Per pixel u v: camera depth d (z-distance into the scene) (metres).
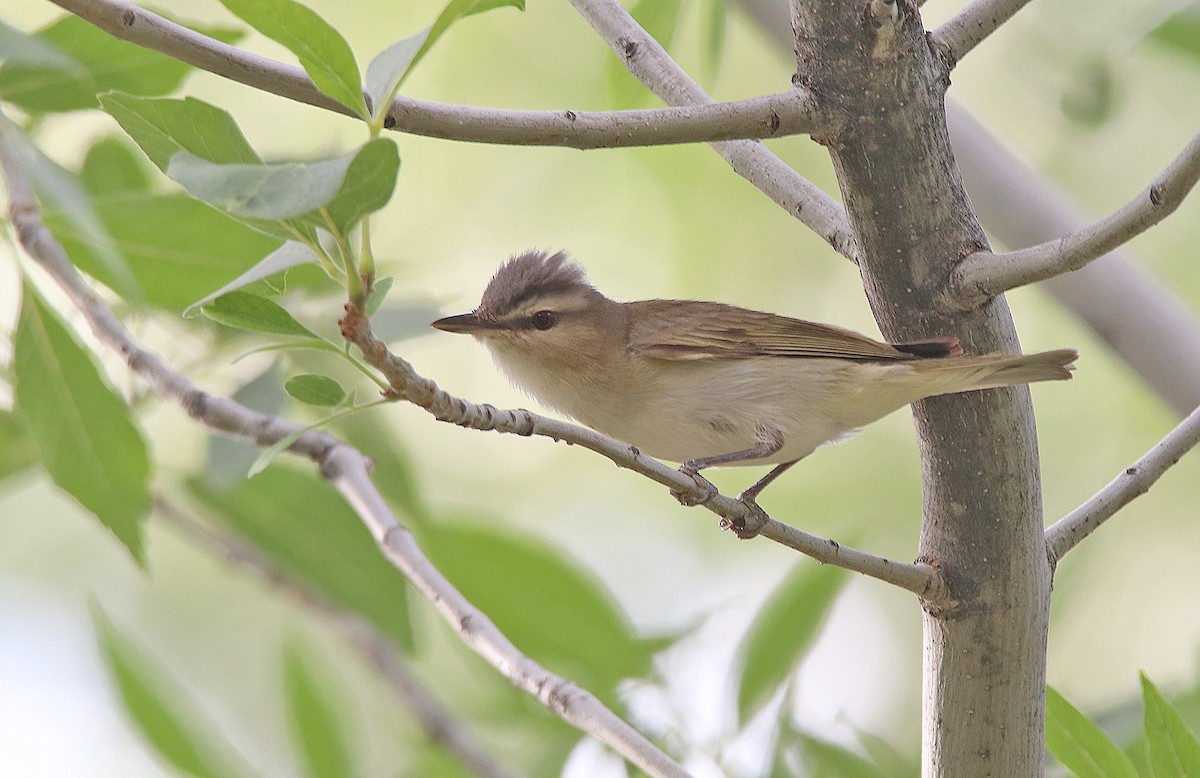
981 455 7.20
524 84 18.44
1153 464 7.56
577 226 18.97
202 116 5.73
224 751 10.17
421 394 6.12
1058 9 14.66
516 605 10.98
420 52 5.65
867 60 6.77
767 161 8.48
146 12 6.21
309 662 10.70
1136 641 16.92
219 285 9.91
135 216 9.43
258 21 5.51
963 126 12.24
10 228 9.33
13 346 9.27
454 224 18.77
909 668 15.85
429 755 10.28
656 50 8.45
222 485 10.42
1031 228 11.87
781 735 10.02
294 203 5.16
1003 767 7.33
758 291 18.94
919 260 7.14
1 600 16.38
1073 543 7.49
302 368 10.79
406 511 11.23
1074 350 7.02
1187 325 11.07
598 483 18.08
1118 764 7.54
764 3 12.46
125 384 10.67
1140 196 6.26
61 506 16.98
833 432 9.60
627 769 10.09
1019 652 7.28
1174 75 17.48
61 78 9.54
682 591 17.27
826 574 10.14
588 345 9.80
